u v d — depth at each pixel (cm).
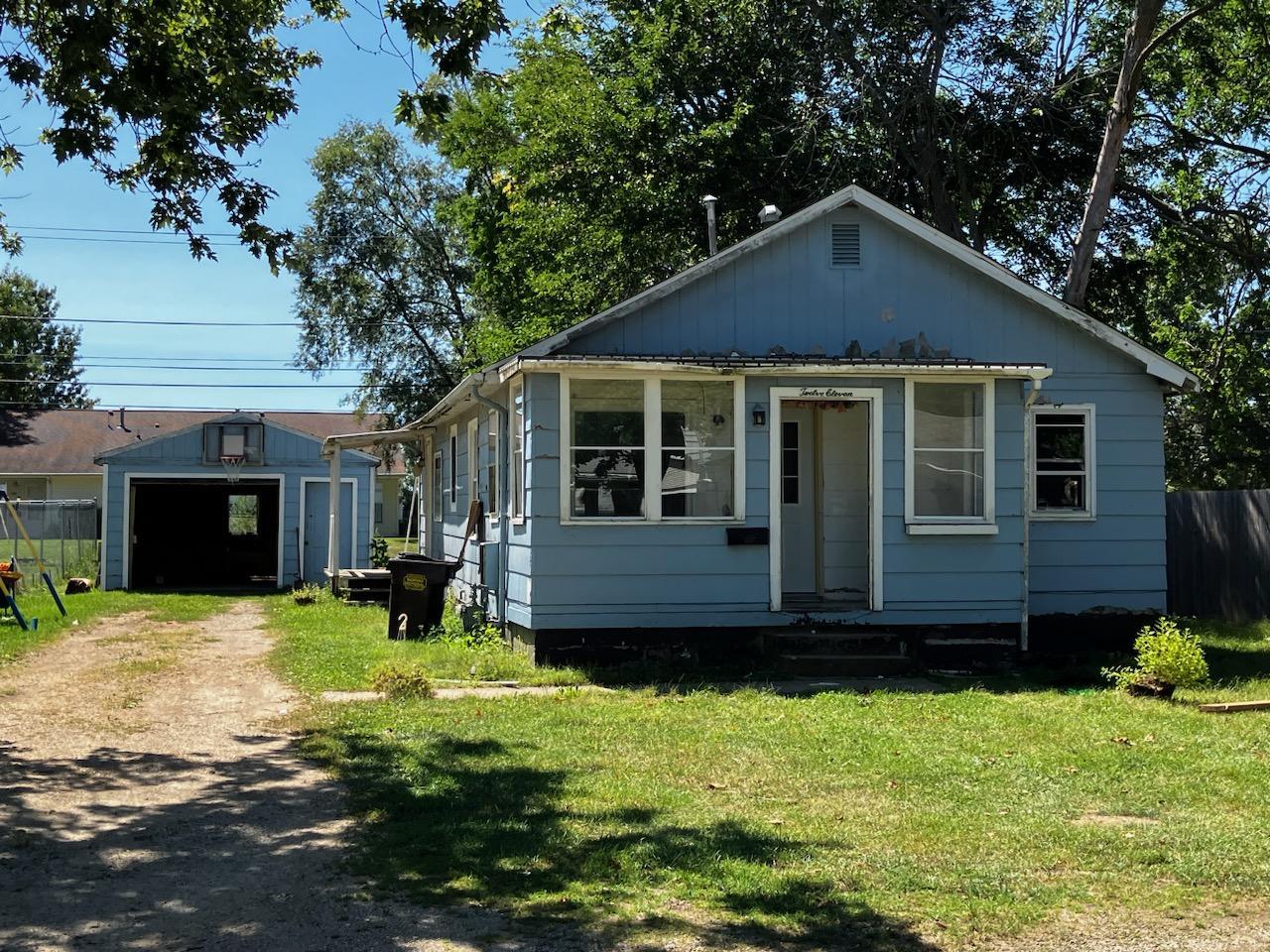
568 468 1261
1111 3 2325
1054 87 2386
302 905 541
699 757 838
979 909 534
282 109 1066
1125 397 1545
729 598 1288
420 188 4262
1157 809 710
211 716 1029
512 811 692
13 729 969
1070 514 1527
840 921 518
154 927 515
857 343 1473
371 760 831
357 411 4381
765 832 649
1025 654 1327
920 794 738
